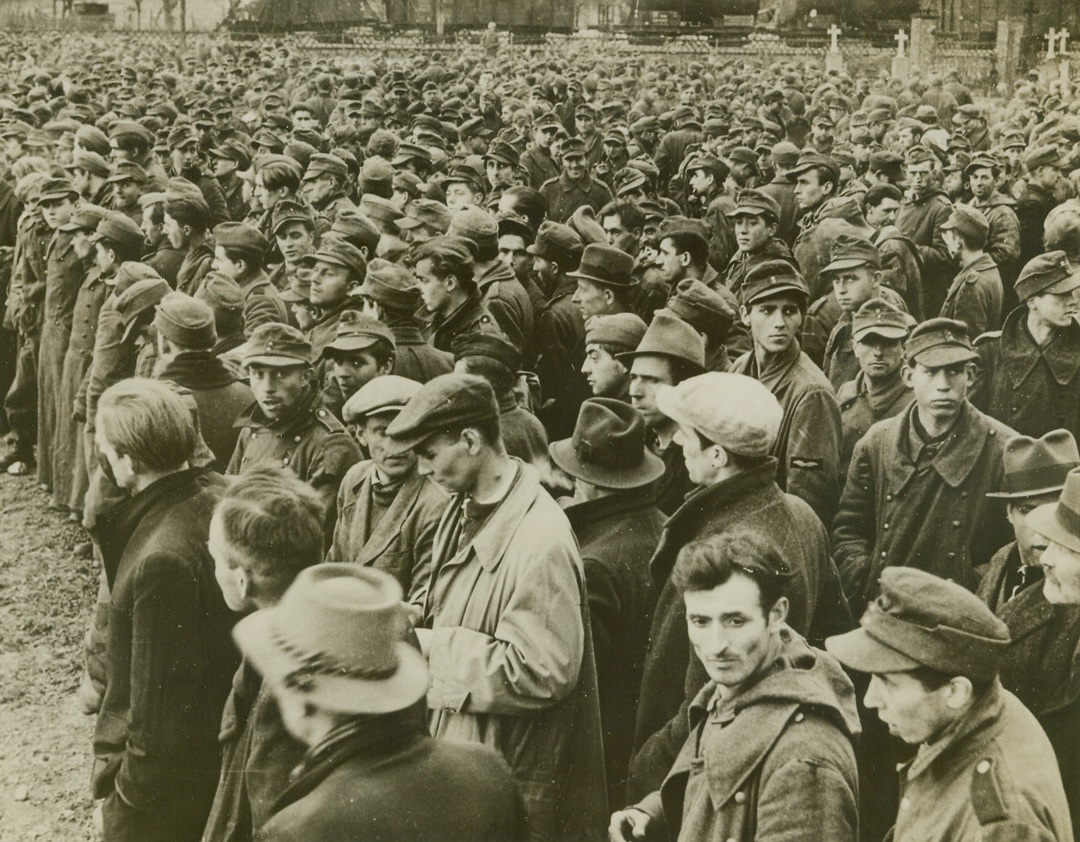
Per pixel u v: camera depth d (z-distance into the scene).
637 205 8.64
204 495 3.55
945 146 11.41
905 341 4.70
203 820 3.50
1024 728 2.56
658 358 4.24
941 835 2.52
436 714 3.17
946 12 25.41
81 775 4.99
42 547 7.44
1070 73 23.58
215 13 33.12
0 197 9.86
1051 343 4.89
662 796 2.99
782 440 4.46
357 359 4.64
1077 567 3.13
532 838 3.12
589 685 3.32
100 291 7.43
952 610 2.52
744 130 13.43
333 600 2.44
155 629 3.40
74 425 7.59
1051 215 6.43
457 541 3.49
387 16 34.53
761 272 4.52
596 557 3.69
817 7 27.02
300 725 2.42
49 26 29.67
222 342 5.85
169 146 11.30
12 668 5.94
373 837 2.28
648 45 27.52
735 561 2.69
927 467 4.10
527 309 6.55
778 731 2.61
